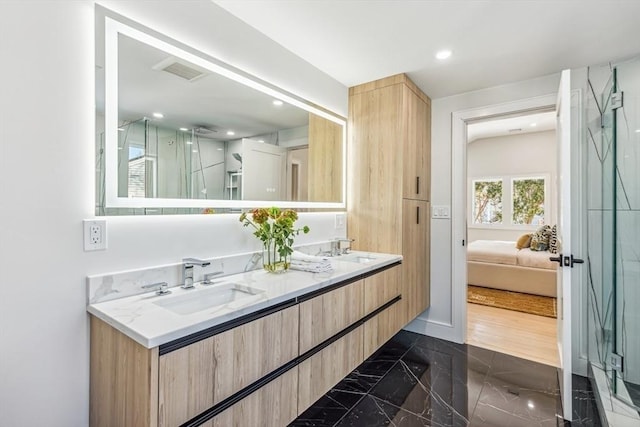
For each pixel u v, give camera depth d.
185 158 1.67
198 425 1.10
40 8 1.16
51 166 1.19
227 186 1.89
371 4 1.71
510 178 6.46
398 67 2.47
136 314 1.17
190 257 1.64
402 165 2.60
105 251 1.33
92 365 1.26
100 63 1.32
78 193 1.26
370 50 2.21
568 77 1.87
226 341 1.20
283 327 1.45
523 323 3.41
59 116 1.21
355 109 2.84
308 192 2.48
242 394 1.26
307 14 1.80
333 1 1.68
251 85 1.97
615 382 2.10
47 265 1.18
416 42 2.09
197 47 1.64
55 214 1.20
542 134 6.14
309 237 2.48
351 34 2.01
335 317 1.79
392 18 1.83
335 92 2.71
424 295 3.00
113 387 1.14
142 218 1.45
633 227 2.13
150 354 0.98
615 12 1.75
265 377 1.36
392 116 2.64
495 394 2.12
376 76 2.64
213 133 1.79
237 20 1.85
